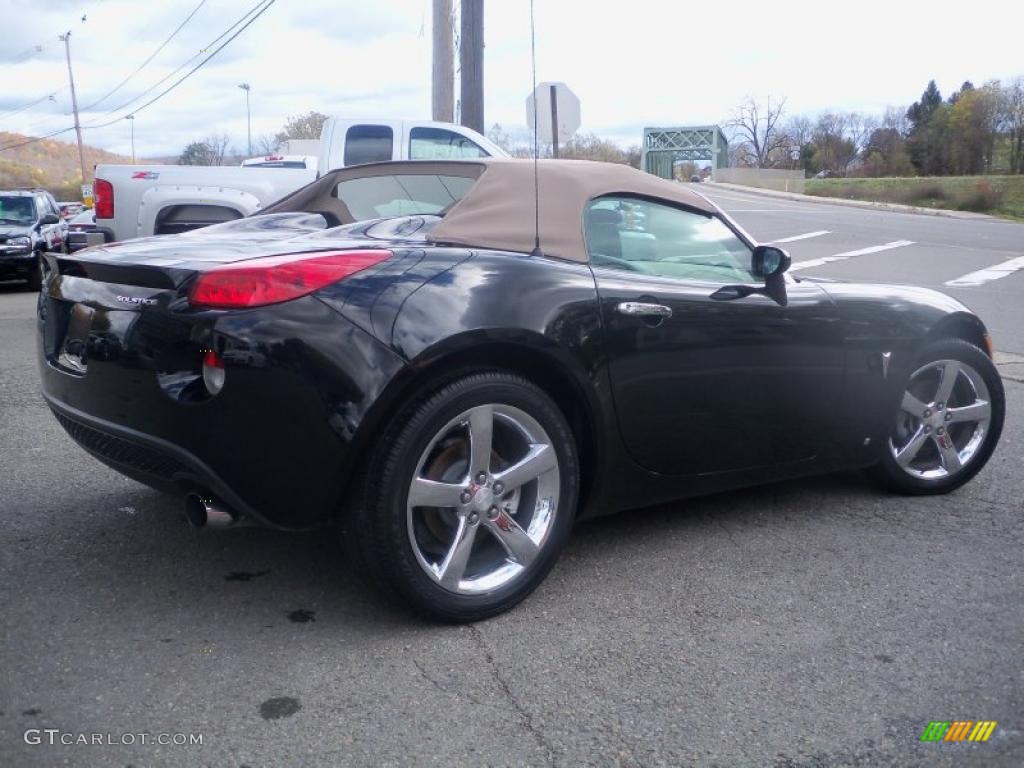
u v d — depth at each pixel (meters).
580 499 3.80
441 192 4.37
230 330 2.97
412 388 3.15
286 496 3.06
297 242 3.56
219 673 2.99
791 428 4.23
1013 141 88.69
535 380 3.58
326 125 10.18
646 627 3.38
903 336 4.53
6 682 2.91
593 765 2.59
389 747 2.63
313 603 3.49
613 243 3.89
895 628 3.41
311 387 2.99
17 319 11.13
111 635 3.22
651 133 74.88
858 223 31.84
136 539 4.06
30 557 3.85
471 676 3.02
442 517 3.36
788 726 2.79
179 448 3.09
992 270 17.50
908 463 4.79
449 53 14.45
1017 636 3.37
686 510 4.59
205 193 9.40
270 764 2.54
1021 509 4.71
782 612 3.52
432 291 3.20
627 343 3.62
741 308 3.96
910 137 98.06
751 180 72.38
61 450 5.37
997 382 4.89
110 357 3.27
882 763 2.63
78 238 16.30
